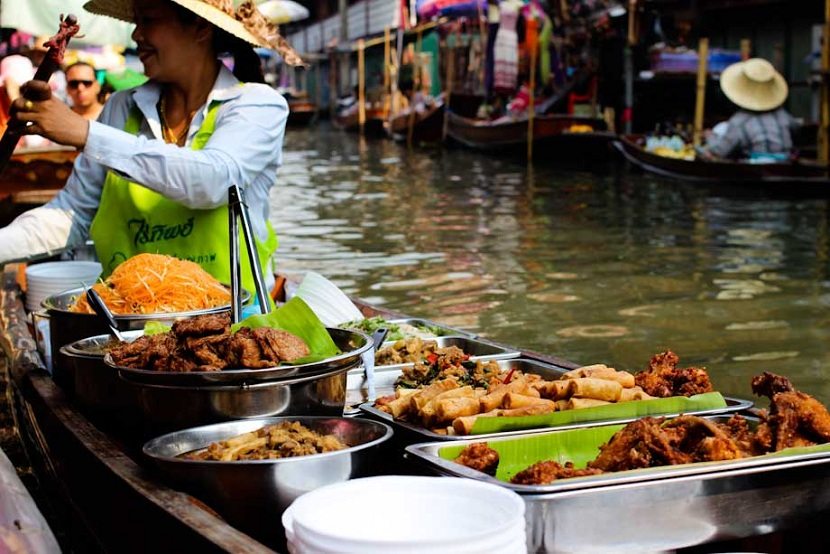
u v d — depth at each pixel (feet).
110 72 33.12
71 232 14.39
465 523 6.64
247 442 8.28
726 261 33.35
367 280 30.89
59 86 36.99
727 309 26.20
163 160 12.07
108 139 11.86
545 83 81.51
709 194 52.26
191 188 12.34
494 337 23.44
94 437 9.93
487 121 86.48
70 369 11.84
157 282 11.64
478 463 8.21
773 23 74.13
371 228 42.93
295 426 8.48
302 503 6.74
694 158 57.82
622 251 35.81
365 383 12.24
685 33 79.25
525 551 6.61
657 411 9.28
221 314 10.34
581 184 59.21
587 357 21.66
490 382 10.76
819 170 50.34
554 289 29.09
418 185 61.36
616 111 77.71
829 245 36.19
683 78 68.54
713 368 20.76
